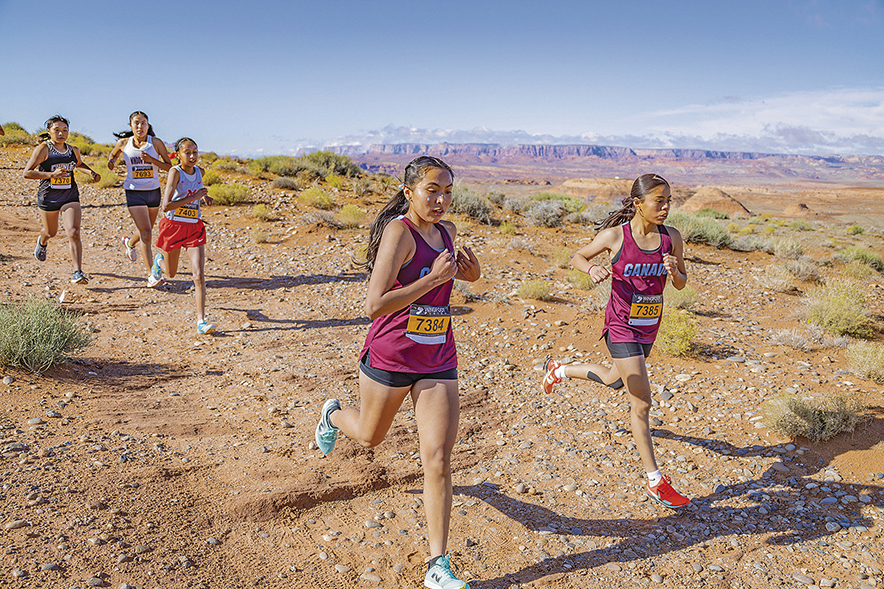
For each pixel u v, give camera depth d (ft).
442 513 8.98
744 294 31.73
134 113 27.91
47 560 8.46
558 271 34.65
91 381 16.65
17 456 11.51
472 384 19.15
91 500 10.27
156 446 13.10
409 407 17.12
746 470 13.52
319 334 23.71
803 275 36.32
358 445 14.12
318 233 41.73
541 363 21.11
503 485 12.94
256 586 8.83
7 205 44.16
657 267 12.28
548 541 10.78
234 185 52.39
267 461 12.99
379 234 9.68
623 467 13.89
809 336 23.03
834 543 10.83
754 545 10.79
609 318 12.75
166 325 23.66
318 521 10.99
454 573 9.64
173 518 10.23
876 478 12.77
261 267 34.60
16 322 16.42
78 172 59.26
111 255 34.22
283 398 16.98
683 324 21.35
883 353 18.56
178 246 23.12
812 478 13.03
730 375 19.13
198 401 16.37
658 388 18.38
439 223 9.75
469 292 28.60
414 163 8.89
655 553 10.50
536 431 15.87
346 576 9.34
